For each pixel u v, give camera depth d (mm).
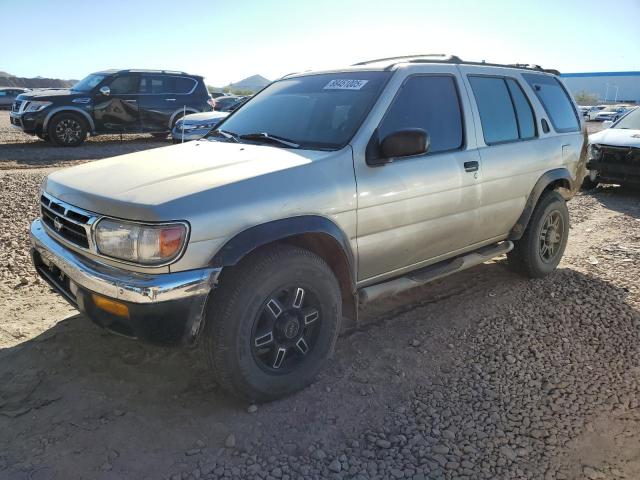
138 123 15602
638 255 6051
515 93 4891
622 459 2795
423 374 3535
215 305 2865
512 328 4211
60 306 4316
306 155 3330
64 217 3041
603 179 9781
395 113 3705
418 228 3828
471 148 4234
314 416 3066
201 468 2629
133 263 2701
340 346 3859
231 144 3779
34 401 3074
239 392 3020
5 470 2543
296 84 4336
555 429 3004
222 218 2781
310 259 3139
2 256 5418
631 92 82750
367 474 2631
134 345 3707
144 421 2951
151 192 2803
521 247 5086
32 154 13117
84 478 2527
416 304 4656
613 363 3727
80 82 15898
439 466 2695
